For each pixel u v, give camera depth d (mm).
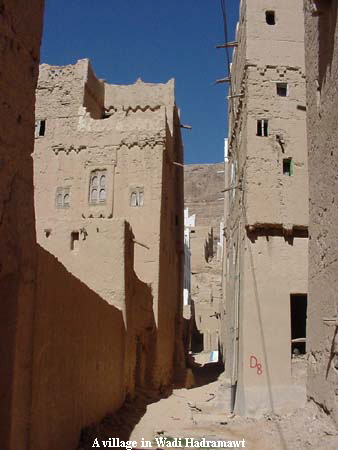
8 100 7469
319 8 10336
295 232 16672
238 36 20359
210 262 52094
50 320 8844
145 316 18781
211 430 13234
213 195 74438
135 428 12953
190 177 77875
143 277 21609
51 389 8898
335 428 9258
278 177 16922
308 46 11898
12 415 7301
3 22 7367
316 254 10828
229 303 21797
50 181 23688
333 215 9836
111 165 23266
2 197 7320
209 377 25375
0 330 7492
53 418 8977
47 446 8633
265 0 18156
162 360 21188
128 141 23344
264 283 16281
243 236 17062
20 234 7656
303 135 17312
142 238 22156
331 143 10031
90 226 15094
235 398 16469
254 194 16750
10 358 7414
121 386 14438
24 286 7746
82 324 10867
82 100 24109
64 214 23250
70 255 15023
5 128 7367
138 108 26672
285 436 10719
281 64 17766
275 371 15672
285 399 15414
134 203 22719
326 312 10023
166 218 23844
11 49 7578
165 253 23266
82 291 10875
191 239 51438
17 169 7664
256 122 17344
